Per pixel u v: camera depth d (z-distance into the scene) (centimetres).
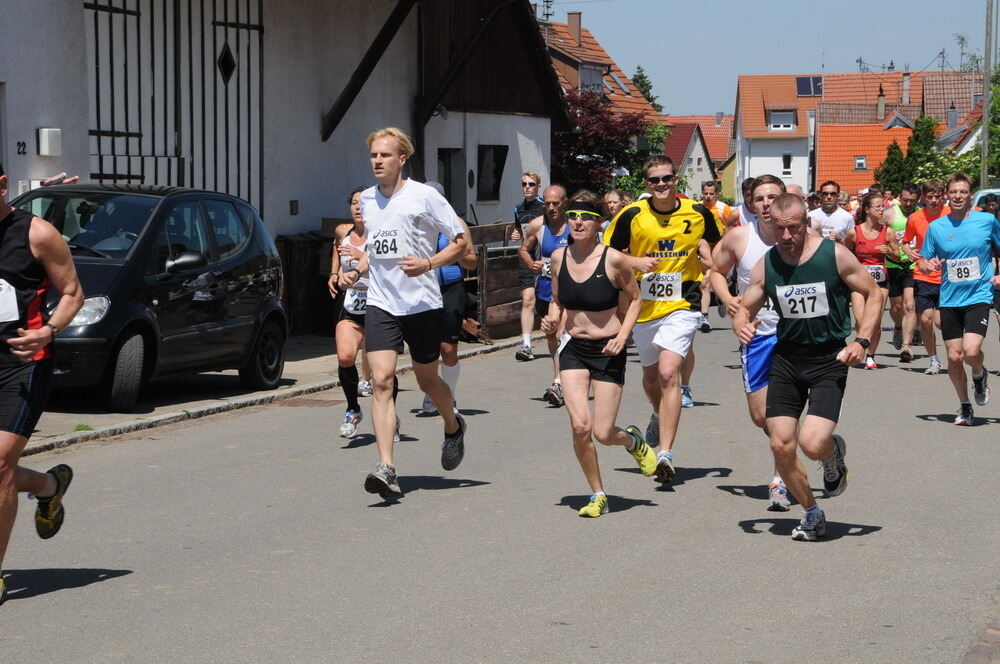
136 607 554
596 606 560
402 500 780
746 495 805
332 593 577
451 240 784
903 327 1548
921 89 10444
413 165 2212
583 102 3619
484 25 2194
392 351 772
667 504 775
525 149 2703
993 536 697
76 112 1389
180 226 1127
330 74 1938
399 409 1165
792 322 659
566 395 742
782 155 10544
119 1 1499
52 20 1350
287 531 698
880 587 594
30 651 494
